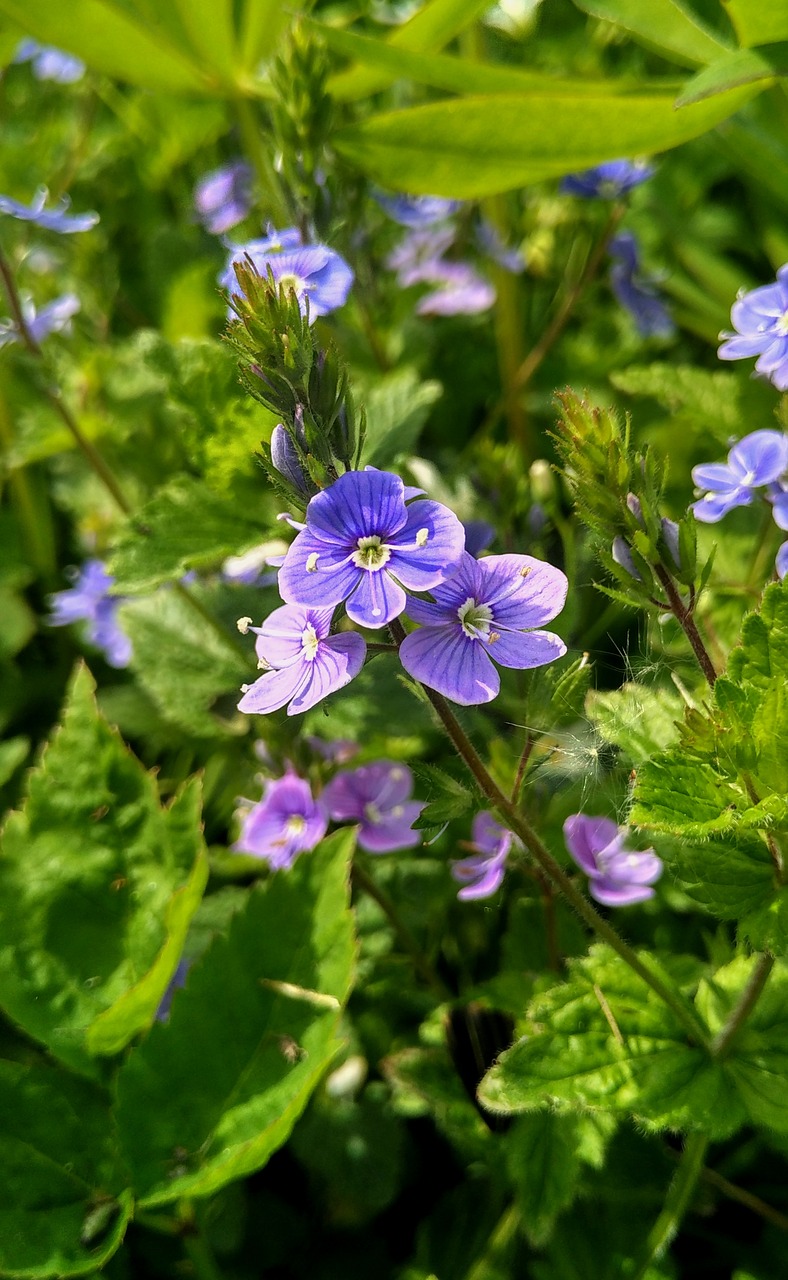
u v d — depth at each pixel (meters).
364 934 0.18
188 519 0.18
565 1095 0.15
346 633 0.13
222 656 0.19
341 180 0.21
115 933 0.16
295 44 0.18
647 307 0.23
